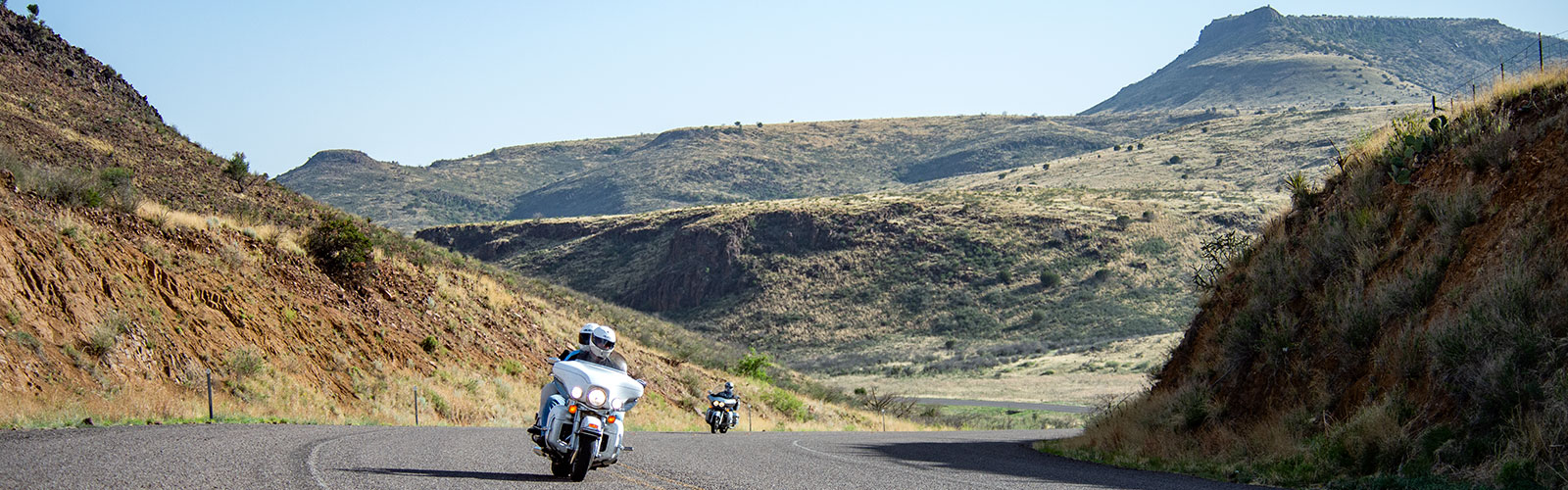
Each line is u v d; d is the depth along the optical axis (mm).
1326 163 163625
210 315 20875
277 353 21734
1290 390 15703
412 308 29188
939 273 115625
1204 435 16641
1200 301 21500
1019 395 73875
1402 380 13250
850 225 126500
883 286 115125
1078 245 117812
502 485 8625
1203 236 118875
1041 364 87375
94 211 21844
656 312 120188
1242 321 17797
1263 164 179125
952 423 55562
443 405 24500
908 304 111312
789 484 10227
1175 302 104188
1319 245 17641
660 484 9711
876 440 23688
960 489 10297
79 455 8844
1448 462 11508
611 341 9719
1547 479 10289
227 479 7805
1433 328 13289
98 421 14062
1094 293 107812
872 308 111500
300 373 21609
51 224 19234
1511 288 12688
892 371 91000
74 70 46250
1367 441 12422
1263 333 17062
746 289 117812
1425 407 12656
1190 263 113250
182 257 22281
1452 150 16703
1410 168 17391
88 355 16859
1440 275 14516
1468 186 15531
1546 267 12922
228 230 25688
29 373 15141
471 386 26641
